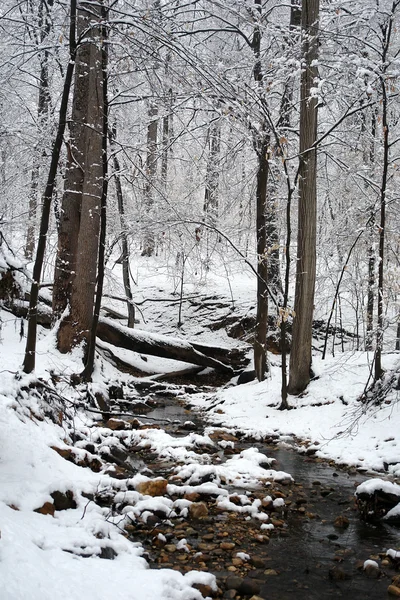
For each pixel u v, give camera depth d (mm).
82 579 3322
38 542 3660
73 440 6891
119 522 4859
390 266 13258
